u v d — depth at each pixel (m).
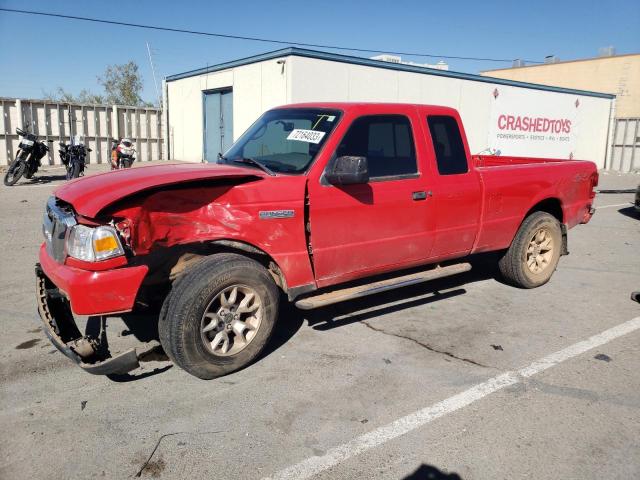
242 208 3.88
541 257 6.14
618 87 38.12
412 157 4.83
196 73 19.69
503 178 5.50
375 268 4.70
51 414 3.44
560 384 3.85
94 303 3.46
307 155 4.34
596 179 6.56
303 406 3.55
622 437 3.20
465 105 19.75
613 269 7.07
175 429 3.28
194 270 3.75
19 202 11.41
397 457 3.01
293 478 2.84
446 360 4.24
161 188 3.63
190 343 3.69
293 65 14.91
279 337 4.69
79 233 3.50
